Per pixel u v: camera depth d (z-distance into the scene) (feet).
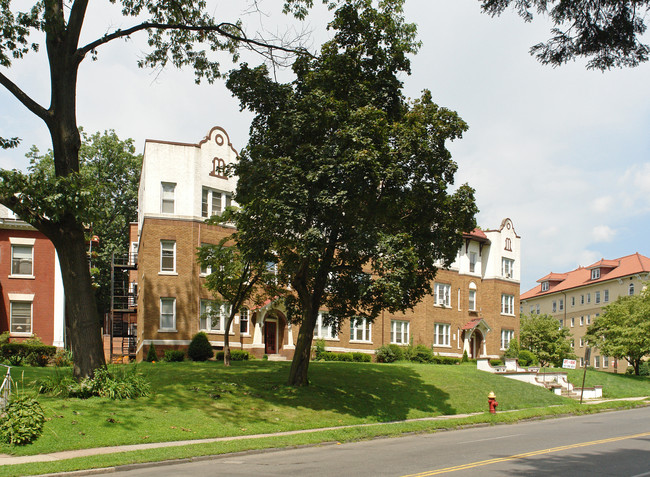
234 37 69.10
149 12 69.72
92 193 57.77
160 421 55.01
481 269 173.27
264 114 72.74
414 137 65.87
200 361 110.63
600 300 244.83
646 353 155.84
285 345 127.13
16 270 117.70
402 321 152.35
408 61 71.00
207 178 120.88
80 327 61.36
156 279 114.11
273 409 65.98
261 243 69.56
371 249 64.13
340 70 68.90
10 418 45.75
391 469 38.52
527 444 52.42
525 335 187.11
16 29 61.77
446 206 71.10
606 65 34.50
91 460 40.01
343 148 63.67
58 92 60.54
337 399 74.08
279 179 63.77
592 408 91.45
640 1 31.42
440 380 98.17
